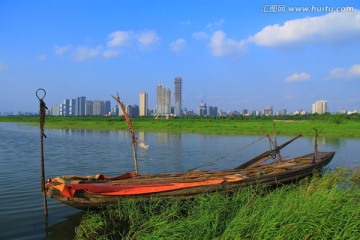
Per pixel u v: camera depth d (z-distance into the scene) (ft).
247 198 36.73
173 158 85.10
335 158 85.15
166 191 37.88
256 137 145.59
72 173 63.77
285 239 25.64
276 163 57.72
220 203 35.06
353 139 135.85
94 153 93.86
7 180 56.03
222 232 28.66
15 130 201.77
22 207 40.83
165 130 185.47
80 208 36.19
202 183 39.60
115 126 216.74
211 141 128.67
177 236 27.89
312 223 26.84
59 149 102.94
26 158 83.35
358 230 26.81
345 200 31.96
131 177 44.68
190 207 36.70
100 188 35.68
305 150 103.91
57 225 35.09
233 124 203.41
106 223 34.78
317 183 43.62
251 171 49.26
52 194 35.01
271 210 28.50
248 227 27.04
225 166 73.82
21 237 31.96
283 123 200.85
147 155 90.12
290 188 43.06
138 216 34.71
